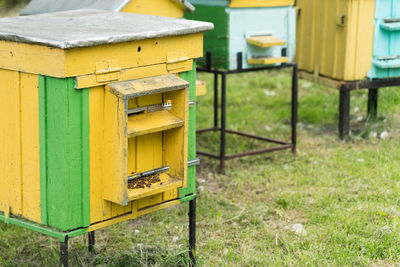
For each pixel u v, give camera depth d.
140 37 3.39
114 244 4.53
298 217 5.02
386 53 6.64
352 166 6.01
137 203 3.64
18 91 3.36
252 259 4.26
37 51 3.21
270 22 6.14
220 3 5.90
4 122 3.47
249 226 4.86
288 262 4.18
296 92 6.40
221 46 5.98
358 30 6.51
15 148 3.46
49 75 3.19
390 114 7.41
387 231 4.52
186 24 3.75
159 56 3.57
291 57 6.34
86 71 3.22
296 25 7.27
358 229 4.64
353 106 7.93
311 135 7.11
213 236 4.69
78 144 3.29
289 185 5.71
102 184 3.44
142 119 3.48
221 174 6.06
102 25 3.66
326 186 5.60
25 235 4.74
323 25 6.85
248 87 9.21
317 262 4.18
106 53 3.29
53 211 3.37
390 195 5.26
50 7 5.45
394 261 4.20
